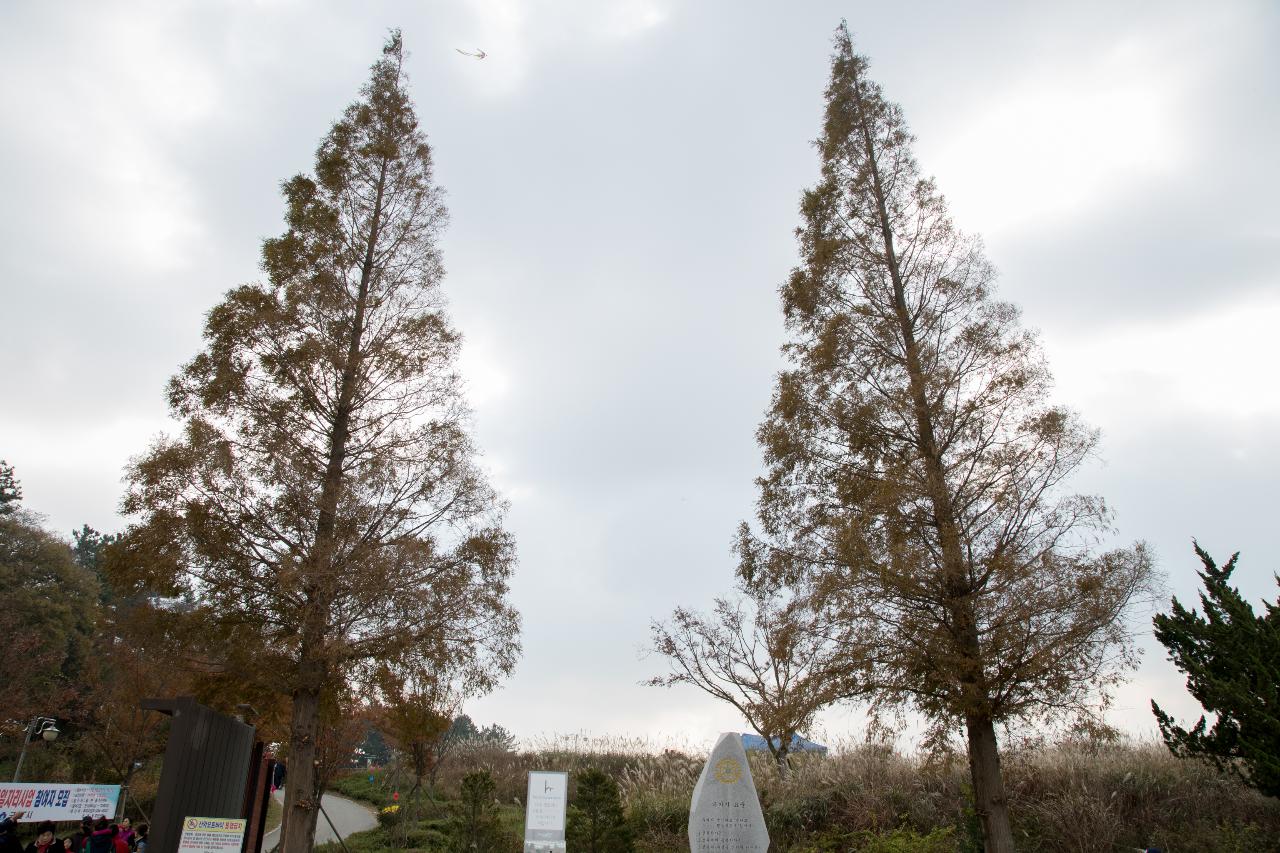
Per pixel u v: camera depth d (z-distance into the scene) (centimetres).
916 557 1277
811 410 1555
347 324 1669
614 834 1457
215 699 1527
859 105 1855
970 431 1438
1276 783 1239
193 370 1504
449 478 1568
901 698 1298
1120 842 1467
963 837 1563
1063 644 1223
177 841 1149
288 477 1456
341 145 1872
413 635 1400
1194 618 1401
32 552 4419
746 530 1562
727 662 2073
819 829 1898
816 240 1731
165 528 1343
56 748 3191
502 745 4072
